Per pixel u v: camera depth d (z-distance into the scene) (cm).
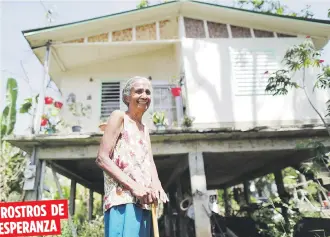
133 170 147
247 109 636
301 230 594
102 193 1121
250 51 682
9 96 873
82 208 1278
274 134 536
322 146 503
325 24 680
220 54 672
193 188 506
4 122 845
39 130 525
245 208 839
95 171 765
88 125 748
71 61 757
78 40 669
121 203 136
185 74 648
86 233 589
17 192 782
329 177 654
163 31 750
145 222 144
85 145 530
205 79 649
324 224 601
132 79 168
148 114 706
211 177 1014
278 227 586
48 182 986
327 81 500
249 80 658
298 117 635
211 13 704
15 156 812
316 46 757
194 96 634
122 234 132
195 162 524
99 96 774
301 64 518
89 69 795
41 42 644
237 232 691
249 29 714
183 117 580
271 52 686
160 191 155
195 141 537
